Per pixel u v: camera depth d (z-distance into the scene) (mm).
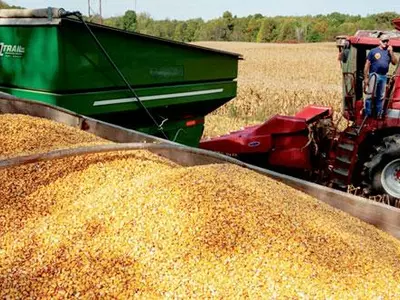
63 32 5074
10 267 2605
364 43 7004
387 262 3115
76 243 2811
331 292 2545
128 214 3014
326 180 7406
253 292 2492
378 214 4141
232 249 2770
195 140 7980
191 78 7020
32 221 3145
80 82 5383
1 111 5148
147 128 6852
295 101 15992
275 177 4531
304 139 7262
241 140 7453
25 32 5297
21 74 5500
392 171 6676
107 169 3736
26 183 3525
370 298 2564
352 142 7055
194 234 2830
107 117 6070
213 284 2537
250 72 27203
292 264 2705
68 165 3764
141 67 6121
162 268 2641
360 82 7297
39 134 4379
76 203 3301
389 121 6828
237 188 3383
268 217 3082
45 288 2445
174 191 3160
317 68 29938
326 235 3146
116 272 2602
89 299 2404
